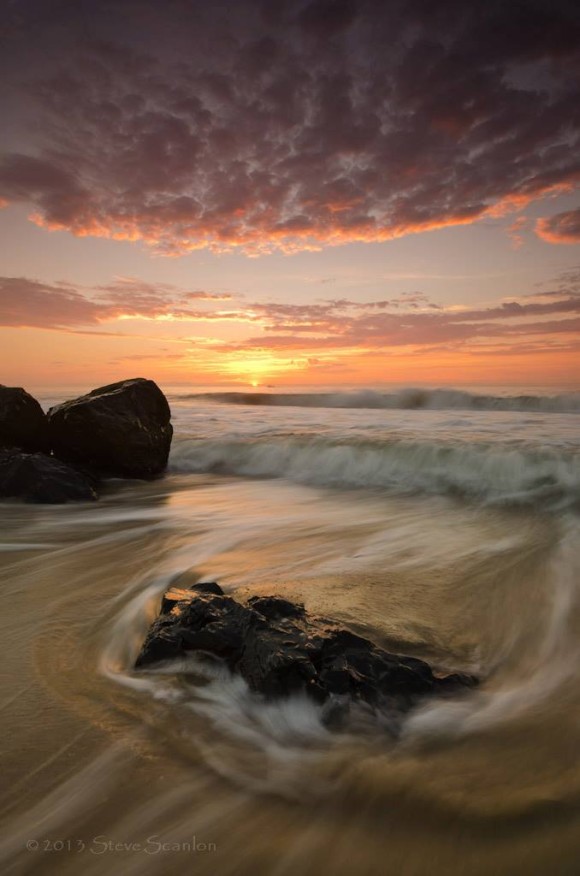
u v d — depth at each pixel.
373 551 5.70
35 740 2.40
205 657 3.08
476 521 7.11
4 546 6.05
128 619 3.86
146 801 2.05
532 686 2.94
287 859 1.81
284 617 3.25
